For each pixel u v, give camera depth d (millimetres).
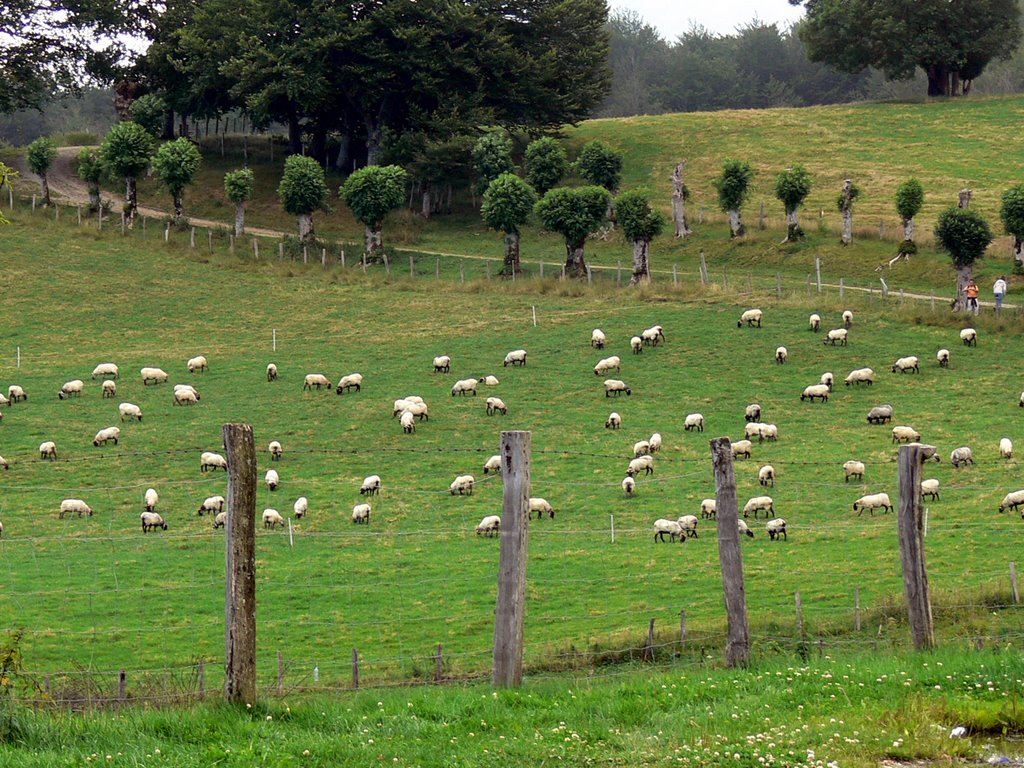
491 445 110688
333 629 65625
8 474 103875
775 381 126375
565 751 32375
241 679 36781
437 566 78062
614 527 87312
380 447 110500
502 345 142500
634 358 135125
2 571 77750
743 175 197000
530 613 67750
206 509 92875
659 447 106562
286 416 120188
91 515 92875
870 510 88750
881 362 130375
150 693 44250
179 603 70500
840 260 182500
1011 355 130125
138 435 114688
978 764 31984
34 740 33906
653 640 57188
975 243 142625
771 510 89438
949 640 51531
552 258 196500
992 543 78000
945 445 105562
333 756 32219
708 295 156750
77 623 66562
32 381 133750
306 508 92500
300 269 180625
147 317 160500
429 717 36250
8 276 174250
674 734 33812
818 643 52281
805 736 33156
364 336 149250
